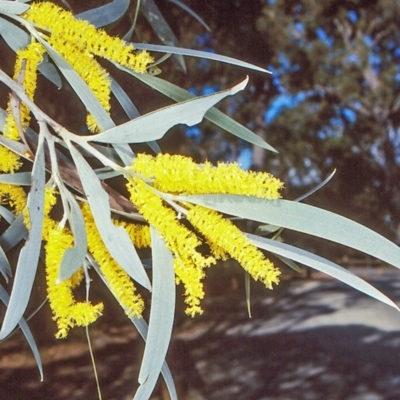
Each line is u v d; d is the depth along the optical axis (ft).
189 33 13.28
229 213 2.11
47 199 2.06
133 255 2.05
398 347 18.92
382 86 25.94
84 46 2.33
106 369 16.62
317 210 2.19
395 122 27.76
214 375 16.12
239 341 19.85
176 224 2.04
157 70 2.75
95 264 2.31
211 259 2.05
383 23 22.85
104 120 2.34
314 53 22.91
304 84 24.49
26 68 2.34
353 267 36.60
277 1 18.38
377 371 16.25
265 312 24.77
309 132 27.58
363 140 28.53
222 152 21.29
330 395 14.78
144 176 2.04
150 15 5.38
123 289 2.15
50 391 14.99
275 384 15.56
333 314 24.71
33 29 2.30
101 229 2.06
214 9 13.03
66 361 17.17
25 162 3.24
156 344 2.13
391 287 30.27
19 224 2.79
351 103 26.86
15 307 1.88
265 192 2.01
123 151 2.29
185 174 1.99
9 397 14.38
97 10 3.17
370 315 24.36
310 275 36.40
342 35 22.90
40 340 18.39
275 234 2.90
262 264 2.02
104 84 2.38
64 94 9.22
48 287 2.01
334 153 28.48
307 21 21.30
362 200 29.48
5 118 2.46
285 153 27.43
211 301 26.30
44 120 2.12
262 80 20.61
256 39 16.03
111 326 20.10
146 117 2.10
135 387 15.51
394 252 2.12
